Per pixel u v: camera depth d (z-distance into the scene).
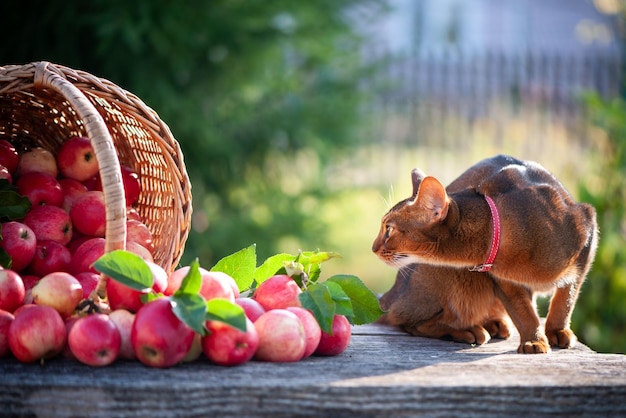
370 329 2.18
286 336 1.83
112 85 1.97
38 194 2.03
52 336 1.79
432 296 2.15
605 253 3.27
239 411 1.74
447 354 1.95
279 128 4.38
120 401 1.73
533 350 2.00
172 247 2.00
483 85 8.29
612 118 3.49
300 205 4.57
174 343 1.77
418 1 12.85
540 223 2.07
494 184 2.16
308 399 1.74
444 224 2.15
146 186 2.15
